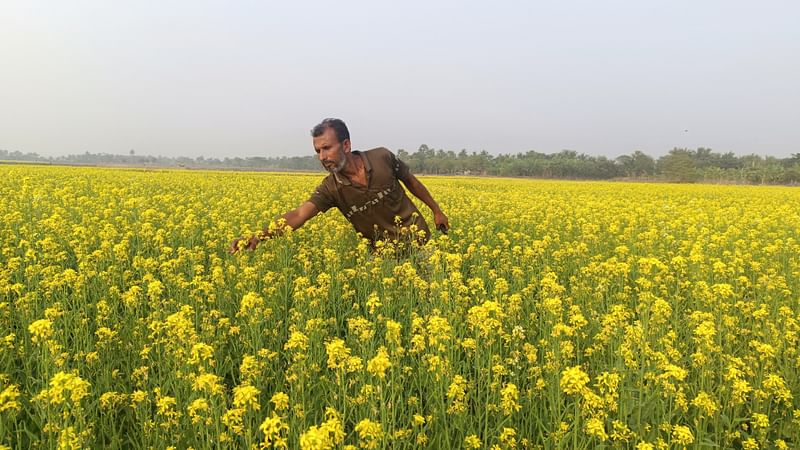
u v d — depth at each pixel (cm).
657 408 324
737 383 318
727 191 3036
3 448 260
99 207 967
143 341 402
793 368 393
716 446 302
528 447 302
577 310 462
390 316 485
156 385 349
